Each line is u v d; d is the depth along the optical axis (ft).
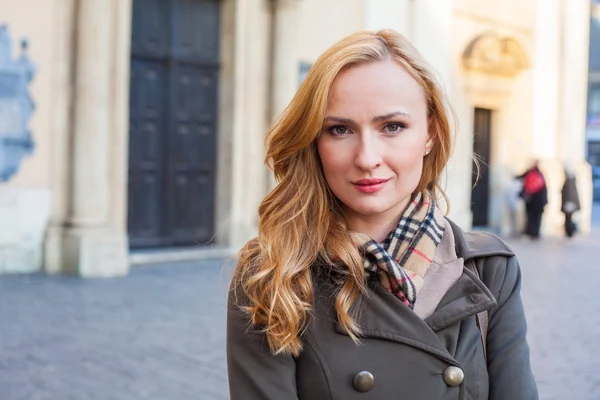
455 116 4.93
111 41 31.73
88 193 30.81
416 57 4.53
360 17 42.63
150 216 35.35
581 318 24.77
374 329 4.32
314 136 4.50
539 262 39.34
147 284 28.94
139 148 34.73
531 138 55.67
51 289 27.09
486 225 53.93
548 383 17.21
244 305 4.51
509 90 53.78
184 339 20.21
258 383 4.33
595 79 123.54
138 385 16.05
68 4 30.73
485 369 4.51
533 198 50.80
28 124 30.01
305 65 39.52
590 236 56.34
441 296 4.46
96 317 22.72
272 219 4.67
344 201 4.53
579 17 58.65
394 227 4.71
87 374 16.75
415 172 4.52
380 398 4.25
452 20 49.73
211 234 37.52
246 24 37.11
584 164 59.77
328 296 4.44
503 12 53.31
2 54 29.32
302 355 4.36
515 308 4.72
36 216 30.37
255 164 37.86
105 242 30.76
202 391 15.75
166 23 35.37
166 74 35.53
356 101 4.38
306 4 39.52
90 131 30.83
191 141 36.58
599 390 16.72
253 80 37.50
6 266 29.76
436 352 4.28
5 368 17.02
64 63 30.76
